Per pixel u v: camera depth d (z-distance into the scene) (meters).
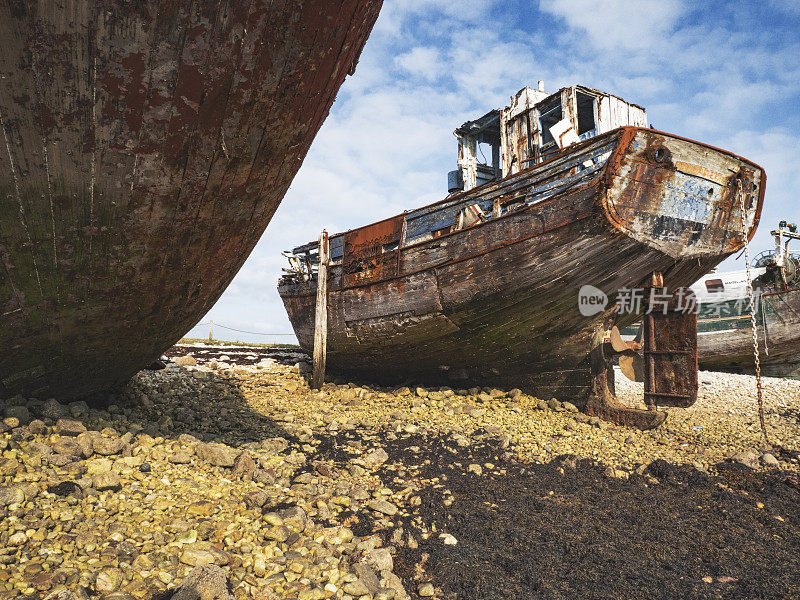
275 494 4.94
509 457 7.37
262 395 11.23
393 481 6.19
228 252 5.62
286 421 8.71
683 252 8.52
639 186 7.86
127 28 3.33
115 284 5.00
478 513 5.40
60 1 3.08
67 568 2.98
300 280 14.48
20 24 3.10
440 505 5.55
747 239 9.16
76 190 4.07
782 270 15.23
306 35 3.84
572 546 4.76
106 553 3.22
